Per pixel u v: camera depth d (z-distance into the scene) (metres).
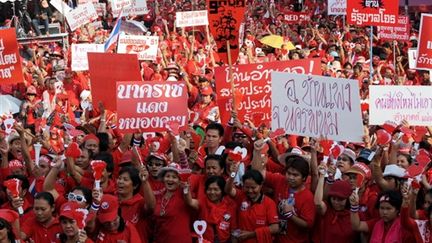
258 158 10.01
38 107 17.23
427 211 8.72
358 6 16.48
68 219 8.23
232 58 12.80
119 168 10.79
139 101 11.05
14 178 9.45
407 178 8.92
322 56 22.83
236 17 12.73
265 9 33.69
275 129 10.73
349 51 24.23
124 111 11.04
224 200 9.65
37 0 29.73
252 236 9.46
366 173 9.55
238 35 12.74
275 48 23.91
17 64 13.54
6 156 10.98
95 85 12.86
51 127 13.71
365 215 9.66
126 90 11.04
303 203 9.48
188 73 20.19
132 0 23.64
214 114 14.36
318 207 9.24
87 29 27.19
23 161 11.12
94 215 8.71
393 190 8.96
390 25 16.48
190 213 9.65
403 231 8.72
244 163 11.05
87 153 10.68
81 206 8.64
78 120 16.00
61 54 22.73
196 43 24.64
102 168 8.76
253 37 25.69
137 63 12.83
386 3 16.41
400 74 20.70
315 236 9.59
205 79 16.97
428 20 13.95
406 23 20.23
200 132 12.74
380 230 8.91
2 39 13.46
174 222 9.56
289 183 9.55
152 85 11.09
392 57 23.08
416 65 14.12
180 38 25.27
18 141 11.54
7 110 16.88
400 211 8.70
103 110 12.81
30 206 10.10
